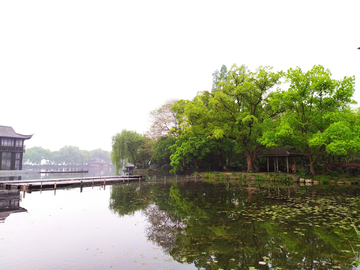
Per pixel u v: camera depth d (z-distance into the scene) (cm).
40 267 491
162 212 1034
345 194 1517
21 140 5403
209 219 895
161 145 4484
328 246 615
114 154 5053
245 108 3158
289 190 1762
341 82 2166
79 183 2342
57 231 756
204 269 487
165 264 511
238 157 3969
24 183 2125
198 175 3509
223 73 4628
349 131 1927
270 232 729
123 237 695
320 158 3195
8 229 778
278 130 2395
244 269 489
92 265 505
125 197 1510
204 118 3256
